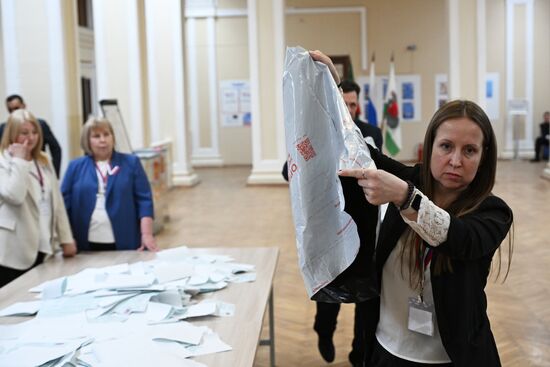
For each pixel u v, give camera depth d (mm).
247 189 10969
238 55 15883
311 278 1676
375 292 1725
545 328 3988
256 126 11133
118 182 3637
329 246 1666
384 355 1767
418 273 1656
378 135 3523
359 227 1710
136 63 9203
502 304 4473
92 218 3609
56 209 3352
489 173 1599
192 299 2348
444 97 15594
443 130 1572
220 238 6891
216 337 1934
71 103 6641
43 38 6488
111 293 2348
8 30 6492
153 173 7289
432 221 1434
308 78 1688
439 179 1599
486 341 1617
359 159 1557
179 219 8164
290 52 1714
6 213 3230
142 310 2160
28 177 3246
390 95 10195
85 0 12727
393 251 1729
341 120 1627
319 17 15570
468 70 10500
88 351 1830
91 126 3656
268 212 8484
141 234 3697
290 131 1704
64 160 6543
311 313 4410
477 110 1562
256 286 2510
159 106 11773
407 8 15414
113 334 1949
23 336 1970
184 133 11734
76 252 3318
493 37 15484
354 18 15523
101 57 9227
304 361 3594
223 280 2551
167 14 11656
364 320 1837
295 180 1679
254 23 10844
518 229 6926
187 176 11711
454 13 10430
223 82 15984
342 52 15625
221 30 15828
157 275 2578
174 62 11695
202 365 1709
